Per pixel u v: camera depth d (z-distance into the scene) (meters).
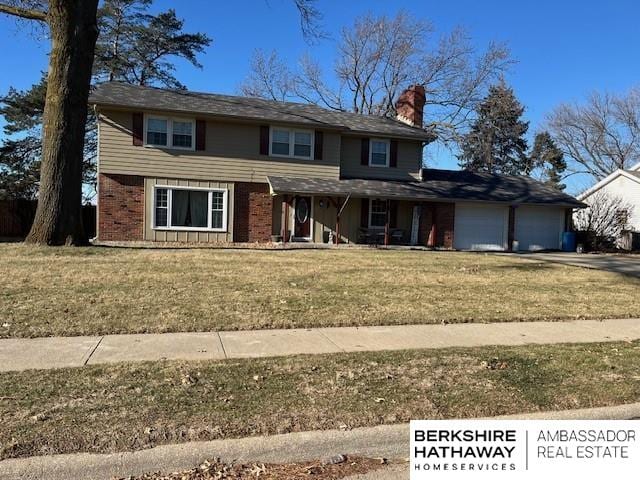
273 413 4.15
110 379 4.80
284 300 8.63
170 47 35.59
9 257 12.42
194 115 20.25
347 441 3.89
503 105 37.69
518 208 24.67
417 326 7.45
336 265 13.27
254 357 5.69
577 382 5.16
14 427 3.73
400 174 23.89
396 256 16.50
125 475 3.45
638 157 44.88
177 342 6.23
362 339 6.63
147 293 8.73
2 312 7.18
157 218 20.17
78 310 7.43
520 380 5.17
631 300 9.96
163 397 4.39
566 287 11.34
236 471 3.56
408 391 4.75
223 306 8.02
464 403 4.54
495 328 7.50
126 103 19.38
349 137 23.20
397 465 3.72
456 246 23.64
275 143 21.55
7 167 32.75
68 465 3.38
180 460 3.57
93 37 15.25
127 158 19.72
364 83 38.59
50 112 14.91
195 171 20.52
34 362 5.30
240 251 16.31
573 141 47.72
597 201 29.03
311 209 22.03
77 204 15.39
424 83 36.53
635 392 4.93
